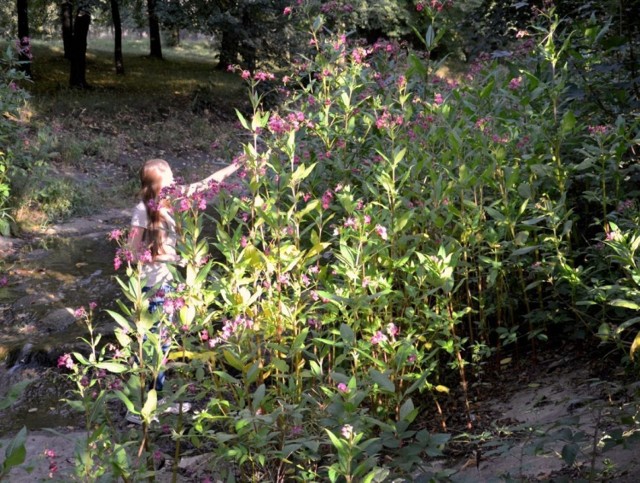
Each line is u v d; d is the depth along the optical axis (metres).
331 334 4.12
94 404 3.09
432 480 2.80
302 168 3.86
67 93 20.02
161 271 4.59
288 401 3.57
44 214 10.20
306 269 3.92
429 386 3.98
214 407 3.70
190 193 3.70
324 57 5.53
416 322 4.15
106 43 35.56
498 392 4.33
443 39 21.11
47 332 6.74
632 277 3.28
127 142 15.79
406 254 3.88
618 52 5.08
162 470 4.05
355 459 2.71
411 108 5.02
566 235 4.56
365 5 22.91
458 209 4.56
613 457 3.05
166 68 27.03
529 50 6.34
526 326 4.84
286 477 3.63
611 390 3.51
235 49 19.38
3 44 22.94
